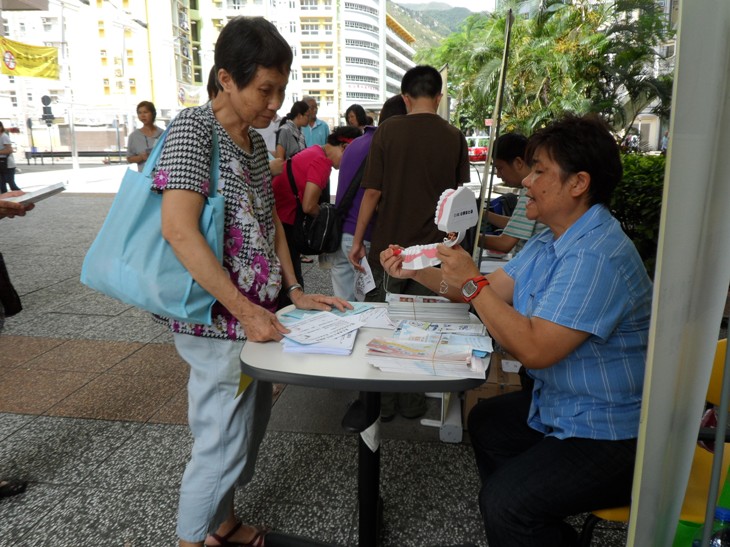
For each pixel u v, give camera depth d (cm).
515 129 1216
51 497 219
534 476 136
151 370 333
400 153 269
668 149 88
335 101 9538
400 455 251
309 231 312
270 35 145
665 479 111
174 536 198
